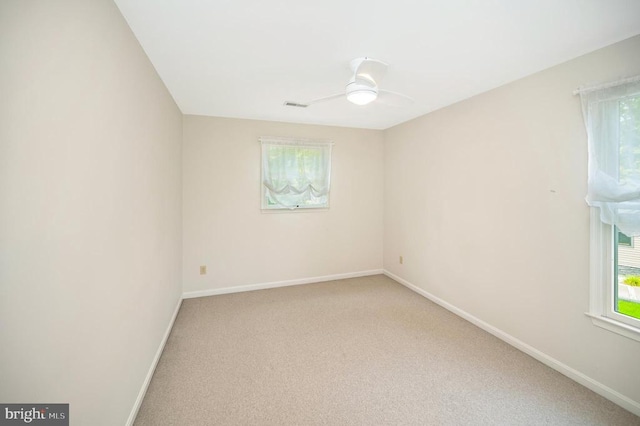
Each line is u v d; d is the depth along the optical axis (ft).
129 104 5.23
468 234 9.64
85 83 3.66
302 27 5.35
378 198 14.87
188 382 6.51
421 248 12.09
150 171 6.61
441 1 4.56
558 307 6.92
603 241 6.12
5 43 2.51
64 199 3.25
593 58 6.17
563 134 6.75
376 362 7.32
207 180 11.85
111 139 4.44
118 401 4.74
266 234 12.88
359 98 7.10
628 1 4.55
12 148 2.58
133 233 5.43
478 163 9.16
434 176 11.21
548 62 6.78
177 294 10.50
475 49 6.18
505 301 8.32
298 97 9.46
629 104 5.60
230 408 5.72
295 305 11.03
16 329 2.64
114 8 4.54
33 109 2.80
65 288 3.28
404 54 6.41
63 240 3.24
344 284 13.53
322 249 13.93
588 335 6.34
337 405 5.82
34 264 2.83
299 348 7.98
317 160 13.37
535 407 5.77
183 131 11.43
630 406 5.63
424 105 10.37
